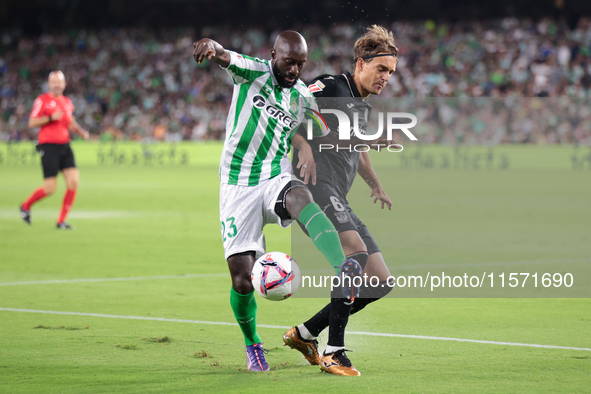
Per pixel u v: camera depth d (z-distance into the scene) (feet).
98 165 134.51
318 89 22.06
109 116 177.37
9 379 18.49
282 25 201.46
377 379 18.69
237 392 17.35
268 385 18.03
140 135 168.66
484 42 172.86
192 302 30.42
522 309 29.37
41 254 45.29
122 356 21.13
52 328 24.98
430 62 171.32
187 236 55.62
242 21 205.36
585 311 28.99
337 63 183.73
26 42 201.87
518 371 19.56
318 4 197.77
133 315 27.55
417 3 190.80
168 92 177.78
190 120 169.07
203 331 24.82
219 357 21.18
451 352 21.95
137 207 78.95
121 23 212.64
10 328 24.91
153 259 43.78
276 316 28.07
